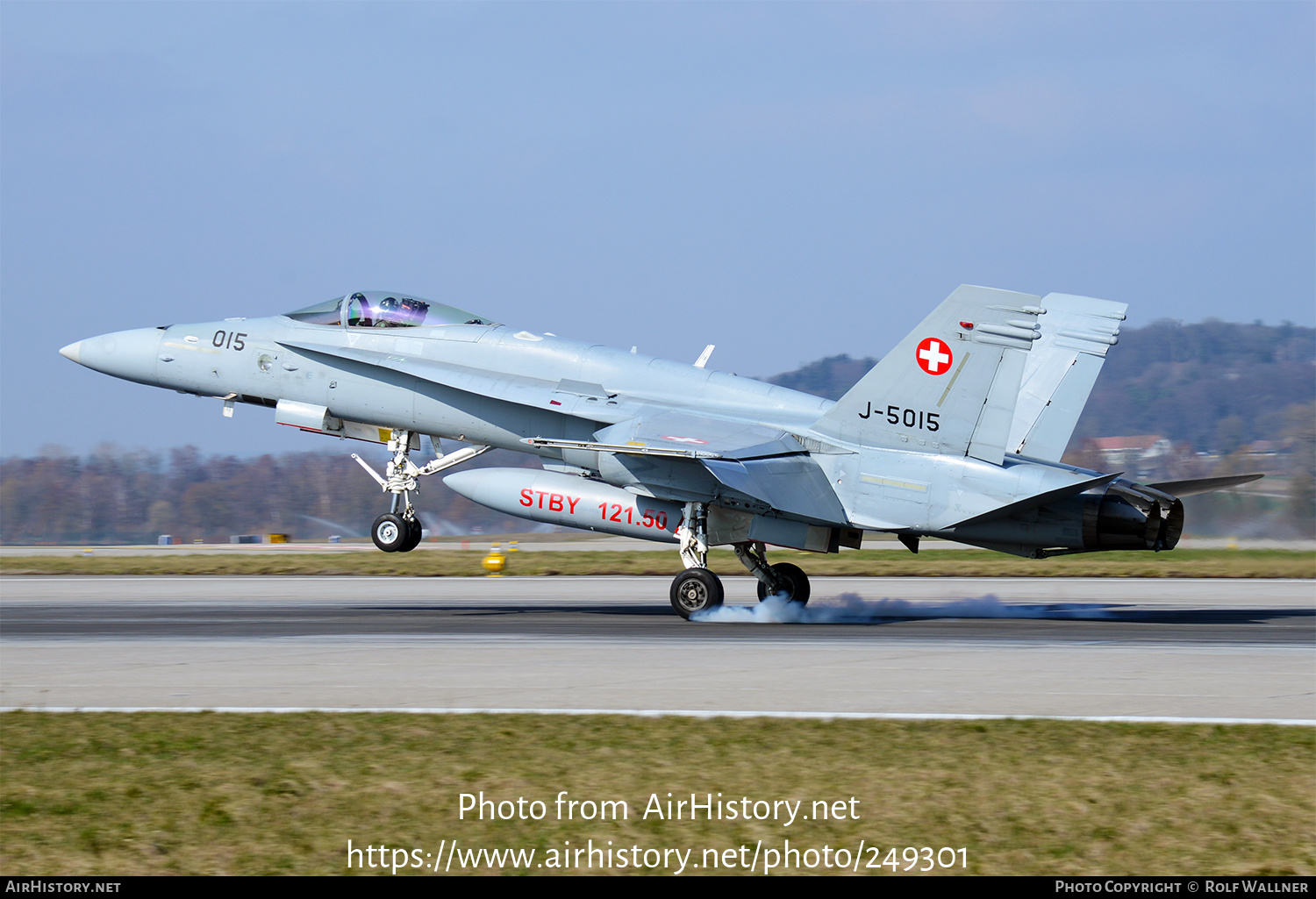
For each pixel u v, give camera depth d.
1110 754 28.06
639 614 64.56
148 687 37.72
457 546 189.00
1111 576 98.88
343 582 93.56
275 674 40.50
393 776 26.38
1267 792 25.19
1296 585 89.31
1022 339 54.53
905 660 43.53
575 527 64.38
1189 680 38.88
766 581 64.50
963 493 55.19
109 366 73.75
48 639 52.00
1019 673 40.41
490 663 43.00
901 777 26.23
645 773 26.59
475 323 70.12
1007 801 24.70
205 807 24.44
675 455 54.75
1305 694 36.12
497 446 68.56
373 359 68.38
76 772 26.86
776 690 36.72
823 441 57.91
